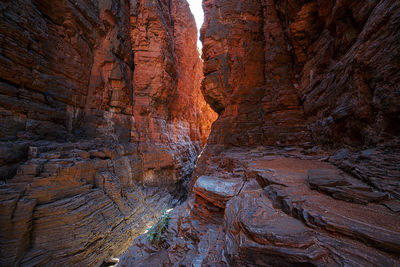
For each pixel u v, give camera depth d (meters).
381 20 4.52
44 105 11.41
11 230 7.52
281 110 12.62
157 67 22.12
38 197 8.58
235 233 3.08
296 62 12.23
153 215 16.67
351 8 6.46
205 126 45.38
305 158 7.41
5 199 7.63
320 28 9.55
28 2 10.32
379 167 3.73
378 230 2.11
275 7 13.95
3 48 9.08
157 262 6.09
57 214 8.84
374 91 4.71
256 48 14.73
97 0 16.30
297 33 10.42
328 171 4.39
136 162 18.44
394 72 4.09
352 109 5.68
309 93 10.45
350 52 6.41
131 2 21.23
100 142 15.47
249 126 14.05
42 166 9.29
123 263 7.24
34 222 8.26
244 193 4.49
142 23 21.62
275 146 11.95
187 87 33.06
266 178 4.75
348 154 5.64
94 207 10.74
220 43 14.92
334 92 7.36
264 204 3.63
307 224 2.61
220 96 15.27
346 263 1.84
